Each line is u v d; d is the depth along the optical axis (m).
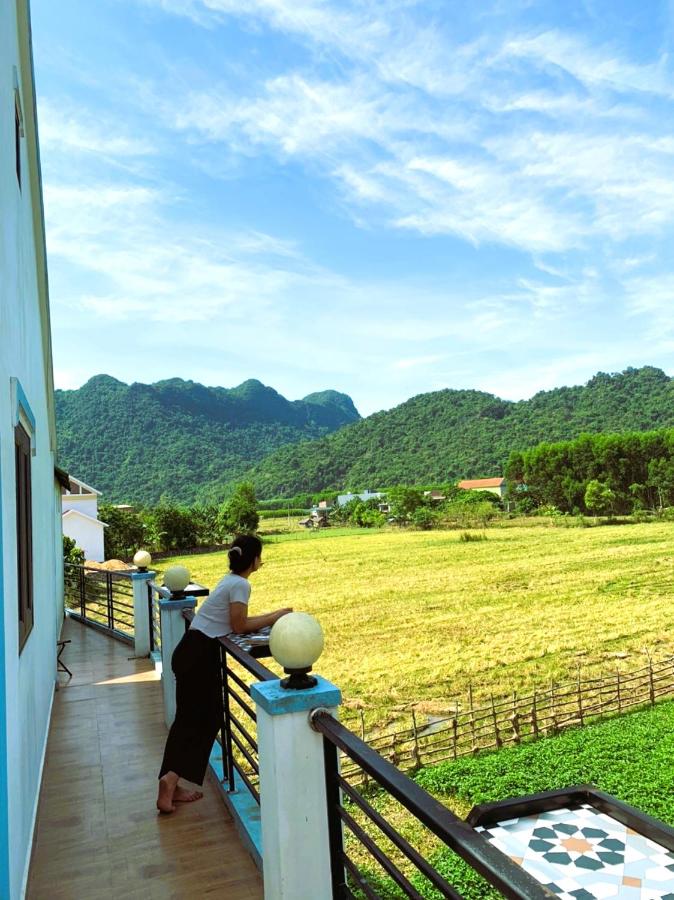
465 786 9.85
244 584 3.85
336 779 2.40
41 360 6.83
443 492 103.75
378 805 9.44
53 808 4.02
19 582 3.61
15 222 4.00
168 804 3.82
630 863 2.99
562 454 82.44
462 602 29.50
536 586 32.78
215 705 3.94
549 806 3.56
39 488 5.90
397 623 25.42
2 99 3.41
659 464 74.19
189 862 3.30
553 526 68.31
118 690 6.87
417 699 15.24
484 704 14.51
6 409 2.98
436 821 1.42
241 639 3.60
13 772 2.74
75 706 6.32
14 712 2.84
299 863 2.40
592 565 38.94
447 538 62.66
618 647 19.78
